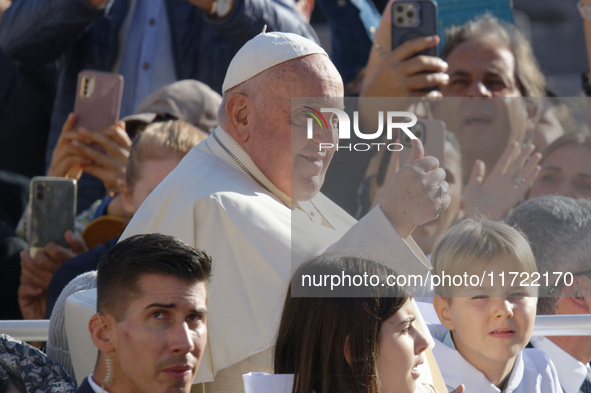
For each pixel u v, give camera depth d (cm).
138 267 800
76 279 1073
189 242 959
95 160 1529
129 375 802
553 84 1670
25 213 1694
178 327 802
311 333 792
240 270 941
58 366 972
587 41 1683
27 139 1848
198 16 1766
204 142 1066
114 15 1795
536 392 1010
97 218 1452
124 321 799
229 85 1027
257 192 987
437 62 1363
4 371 843
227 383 955
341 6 1912
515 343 923
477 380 964
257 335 916
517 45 1483
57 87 1845
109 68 1784
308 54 994
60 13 1711
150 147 1278
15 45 1795
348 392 773
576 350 1140
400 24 1373
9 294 1553
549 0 1702
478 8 1487
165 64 1766
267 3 1631
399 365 789
